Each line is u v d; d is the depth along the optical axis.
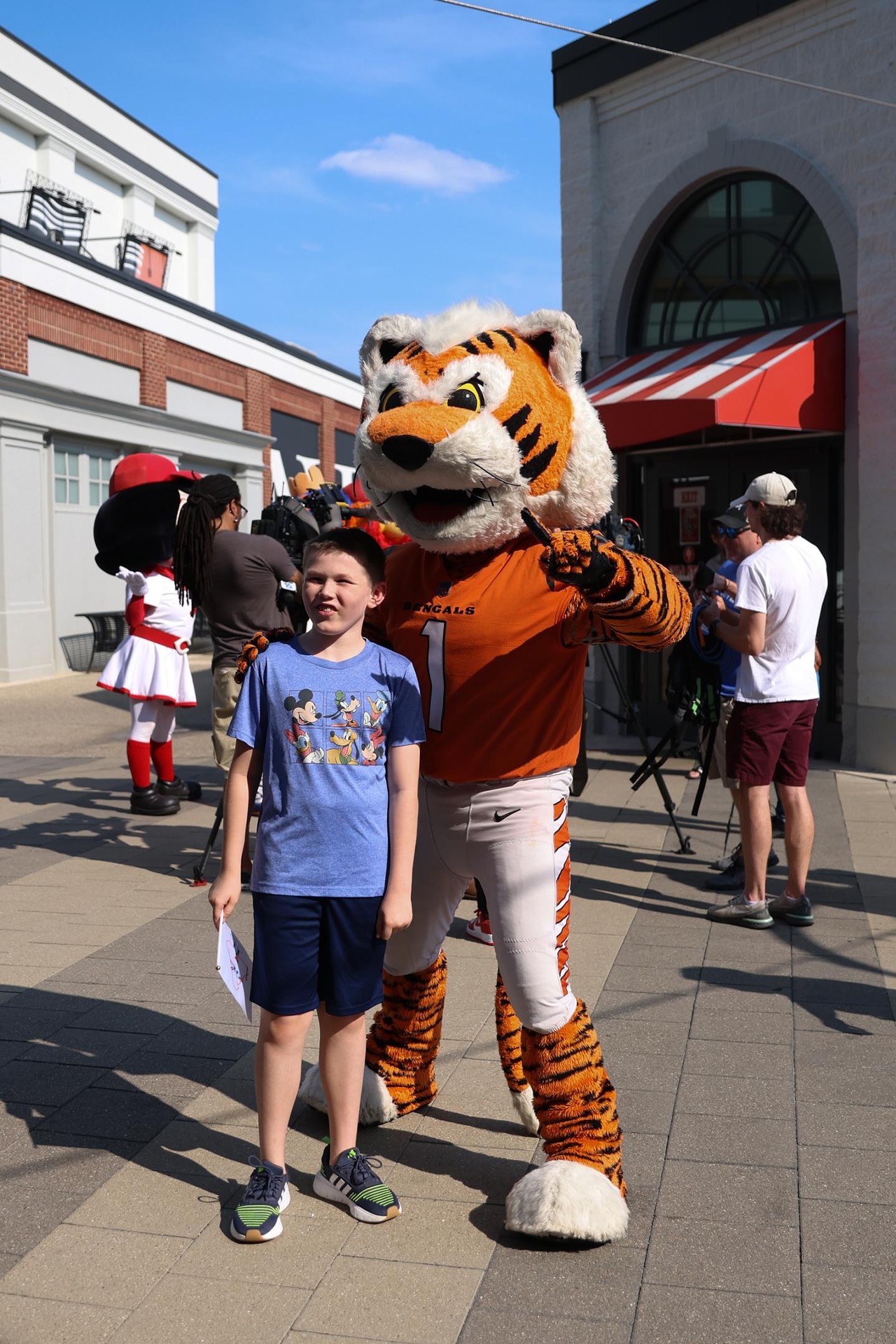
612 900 5.68
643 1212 2.94
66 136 23.27
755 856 5.19
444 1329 2.50
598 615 2.86
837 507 9.25
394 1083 3.47
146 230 26.34
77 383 17.19
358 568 2.93
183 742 11.14
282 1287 2.65
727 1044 3.95
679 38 9.72
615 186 10.57
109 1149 3.28
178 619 7.57
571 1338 2.46
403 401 3.04
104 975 4.62
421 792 3.14
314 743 2.90
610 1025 4.11
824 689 9.40
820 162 8.88
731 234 9.89
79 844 6.88
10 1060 3.84
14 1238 2.84
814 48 8.86
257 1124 3.44
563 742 3.03
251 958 3.13
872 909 5.48
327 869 2.88
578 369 3.22
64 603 17.41
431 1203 3.02
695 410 8.16
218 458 21.11
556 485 3.11
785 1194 3.02
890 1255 2.75
